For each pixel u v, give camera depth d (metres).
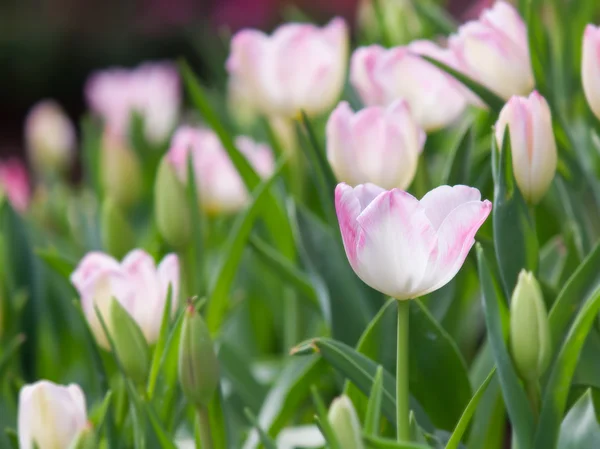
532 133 1.08
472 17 1.50
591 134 1.19
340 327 1.20
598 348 1.12
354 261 1.01
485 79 1.14
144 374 1.11
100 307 1.13
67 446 1.07
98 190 1.61
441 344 1.11
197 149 1.39
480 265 1.04
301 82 1.28
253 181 1.31
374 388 1.01
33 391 1.06
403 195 0.99
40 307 1.33
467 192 1.01
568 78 1.24
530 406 1.04
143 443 1.08
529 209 1.09
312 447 1.21
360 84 1.22
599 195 1.15
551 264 1.26
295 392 1.20
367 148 1.14
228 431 1.16
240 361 1.33
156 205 1.25
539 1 1.19
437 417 1.13
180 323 1.10
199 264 1.27
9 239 1.32
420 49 1.20
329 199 1.17
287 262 1.28
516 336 1.04
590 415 1.08
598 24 1.35
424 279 1.01
